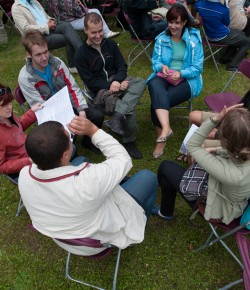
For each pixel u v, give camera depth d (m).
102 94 3.30
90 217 1.70
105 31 5.26
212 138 2.74
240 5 4.80
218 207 2.04
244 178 1.82
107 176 1.62
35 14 4.70
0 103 2.32
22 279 2.48
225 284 2.36
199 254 2.54
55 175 1.58
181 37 3.44
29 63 2.99
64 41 4.77
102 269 2.50
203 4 4.36
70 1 4.85
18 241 2.76
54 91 3.16
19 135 2.53
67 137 1.61
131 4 4.41
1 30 5.95
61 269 2.52
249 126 1.69
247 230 2.02
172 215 2.72
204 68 4.93
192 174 2.17
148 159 3.44
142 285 2.38
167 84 3.46
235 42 4.54
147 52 5.42
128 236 1.92
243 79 4.63
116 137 3.69
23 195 1.69
